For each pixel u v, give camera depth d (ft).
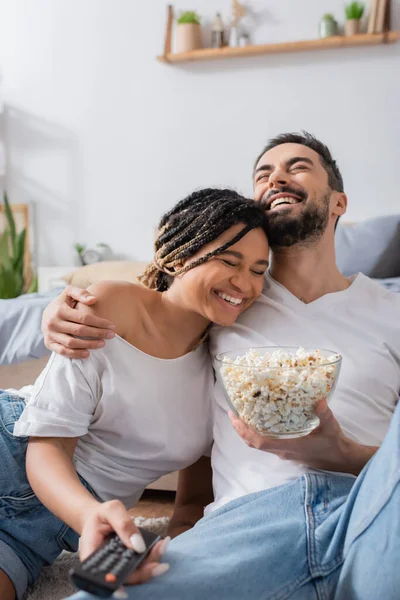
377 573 2.51
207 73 11.65
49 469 3.29
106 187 12.39
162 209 12.08
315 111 11.09
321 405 2.81
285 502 3.10
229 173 11.65
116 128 12.27
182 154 11.90
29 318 6.32
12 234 12.40
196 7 11.76
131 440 3.80
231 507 3.26
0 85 12.91
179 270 3.79
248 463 3.59
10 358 6.16
